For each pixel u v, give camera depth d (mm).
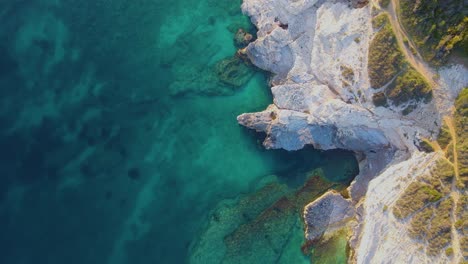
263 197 45625
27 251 44688
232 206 45594
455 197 38312
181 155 47438
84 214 45969
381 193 41281
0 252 44594
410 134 41219
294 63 46062
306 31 45469
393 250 39562
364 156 44594
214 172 46781
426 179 39656
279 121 45438
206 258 44219
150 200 46281
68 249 44812
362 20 41844
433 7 38250
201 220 45438
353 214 43531
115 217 45844
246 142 47062
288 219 44719
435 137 40156
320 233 43781
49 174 47375
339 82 43188
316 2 44750
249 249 44219
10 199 46531
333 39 43375
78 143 48562
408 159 41625
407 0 39438
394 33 40312
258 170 46438
